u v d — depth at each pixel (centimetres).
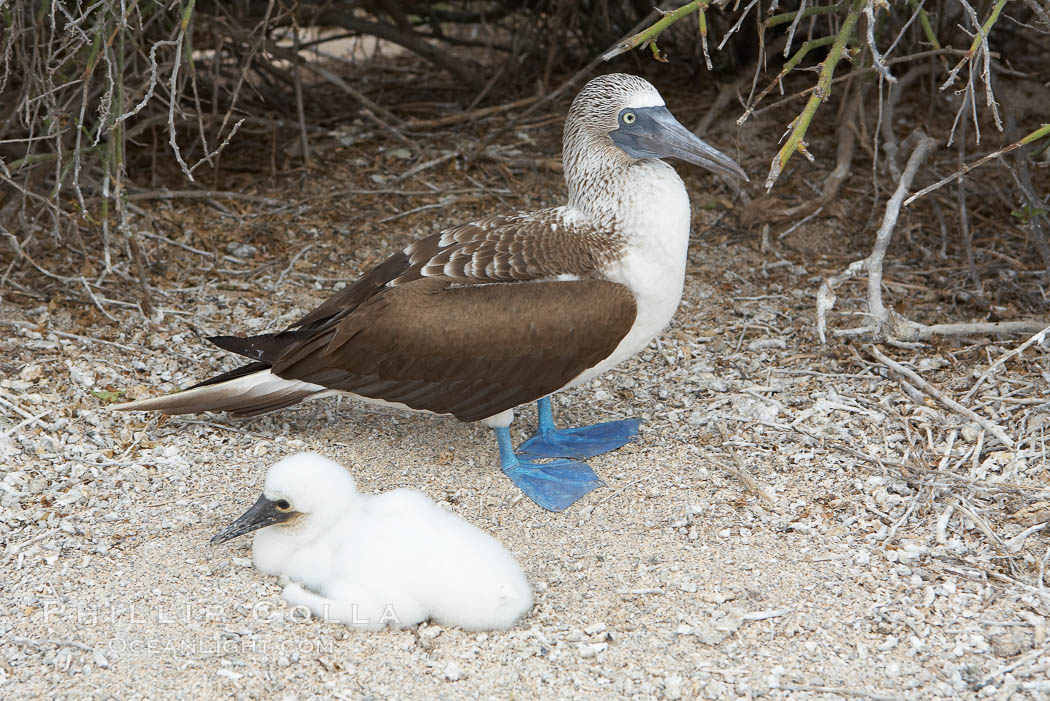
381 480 681
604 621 561
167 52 1010
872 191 1037
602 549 618
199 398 683
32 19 852
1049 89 1153
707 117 1141
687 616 562
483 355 641
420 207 1030
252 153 1138
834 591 577
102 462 682
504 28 1408
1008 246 943
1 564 595
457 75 1261
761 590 580
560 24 1237
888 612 562
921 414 725
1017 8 1146
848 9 784
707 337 846
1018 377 755
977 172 1045
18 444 689
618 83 670
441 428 740
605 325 638
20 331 809
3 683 517
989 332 791
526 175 1089
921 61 1177
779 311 877
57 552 605
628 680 521
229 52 1163
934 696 511
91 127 1023
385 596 554
